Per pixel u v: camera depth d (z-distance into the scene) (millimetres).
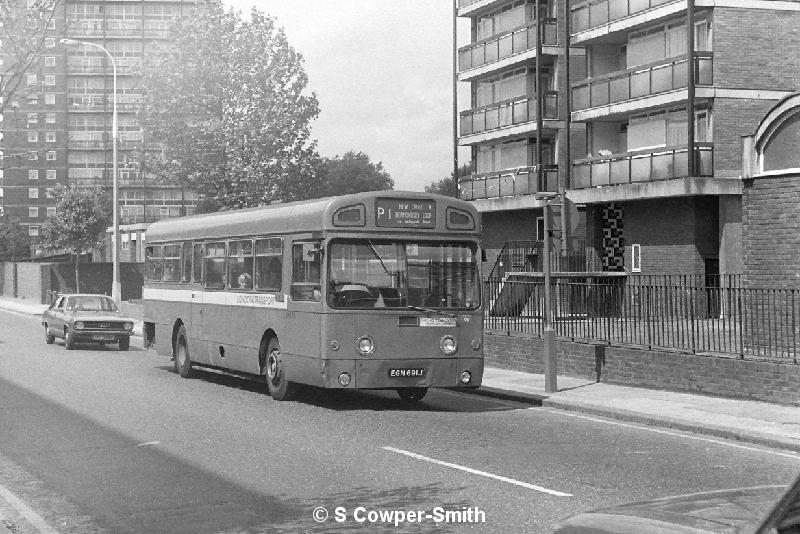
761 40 34500
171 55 37906
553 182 42906
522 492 9133
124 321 28766
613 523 3658
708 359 16312
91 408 15445
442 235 15500
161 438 12422
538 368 20656
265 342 16984
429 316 15266
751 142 17859
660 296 17453
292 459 10906
